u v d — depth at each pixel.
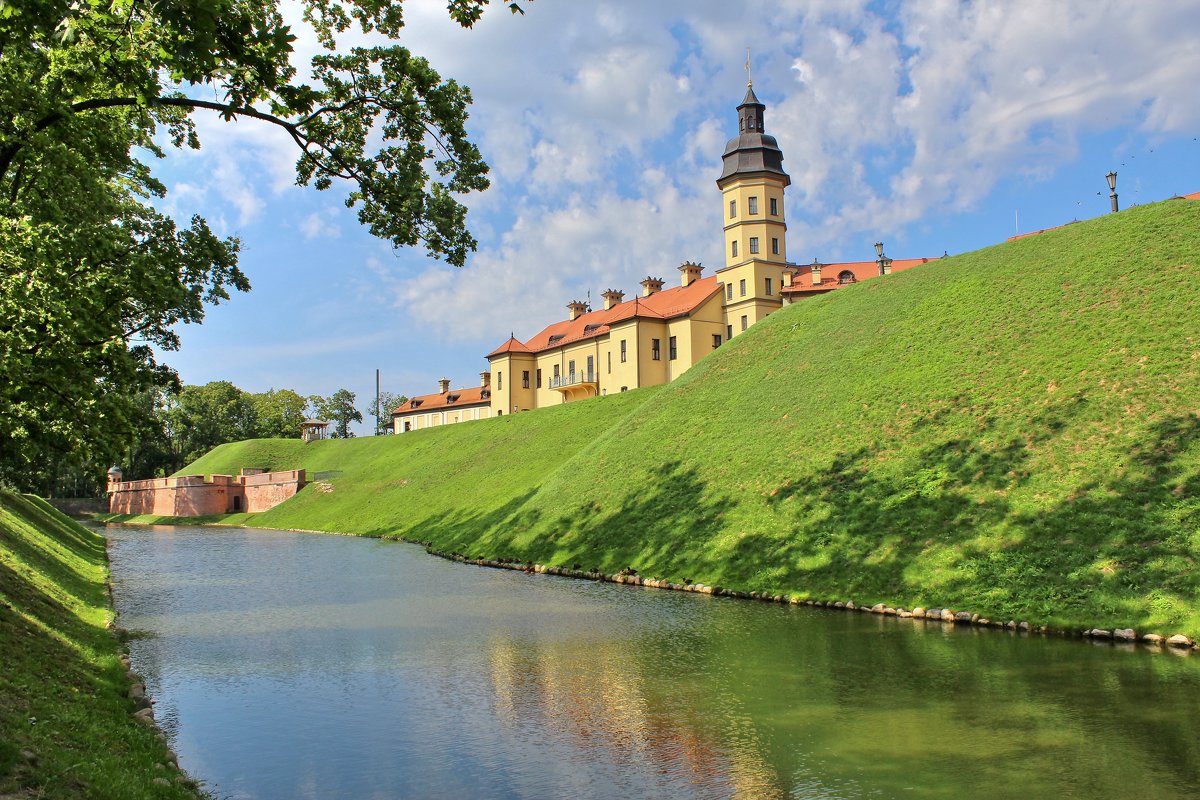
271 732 12.52
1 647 12.04
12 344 13.46
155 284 15.52
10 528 27.38
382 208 16.83
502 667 16.47
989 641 17.22
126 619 23.23
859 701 13.13
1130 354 26.88
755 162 73.19
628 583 28.22
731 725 12.16
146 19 11.29
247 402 144.62
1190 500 19.42
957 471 25.58
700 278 83.00
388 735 12.28
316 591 28.80
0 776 7.41
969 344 33.31
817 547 25.33
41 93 12.59
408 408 132.62
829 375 37.44
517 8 10.84
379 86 15.93
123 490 100.69
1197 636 15.80
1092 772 9.81
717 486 32.75
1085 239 36.66
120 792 8.20
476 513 48.50
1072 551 19.80
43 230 13.87
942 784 9.61
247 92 13.83
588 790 9.88
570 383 82.69
